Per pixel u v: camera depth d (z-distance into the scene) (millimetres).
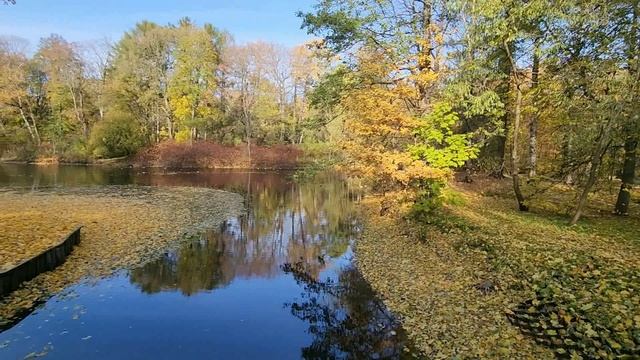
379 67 15758
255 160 56969
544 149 24266
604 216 16109
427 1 16672
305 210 26516
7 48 61781
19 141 59281
